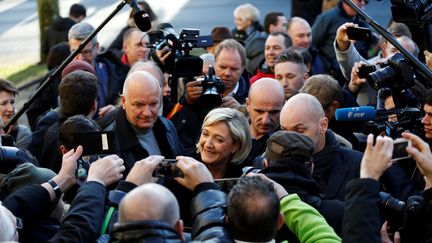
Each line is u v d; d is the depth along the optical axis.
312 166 5.25
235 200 4.24
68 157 5.01
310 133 5.57
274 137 4.96
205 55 8.05
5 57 18.11
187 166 4.60
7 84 7.70
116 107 7.36
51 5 16.94
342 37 7.02
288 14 19.97
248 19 11.58
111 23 19.83
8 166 5.43
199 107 7.02
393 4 6.05
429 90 5.93
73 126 5.78
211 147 5.58
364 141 6.56
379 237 4.18
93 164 4.73
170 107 7.15
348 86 7.33
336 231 4.87
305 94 5.71
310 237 4.57
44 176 5.27
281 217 4.37
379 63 5.95
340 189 5.57
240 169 5.68
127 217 3.90
